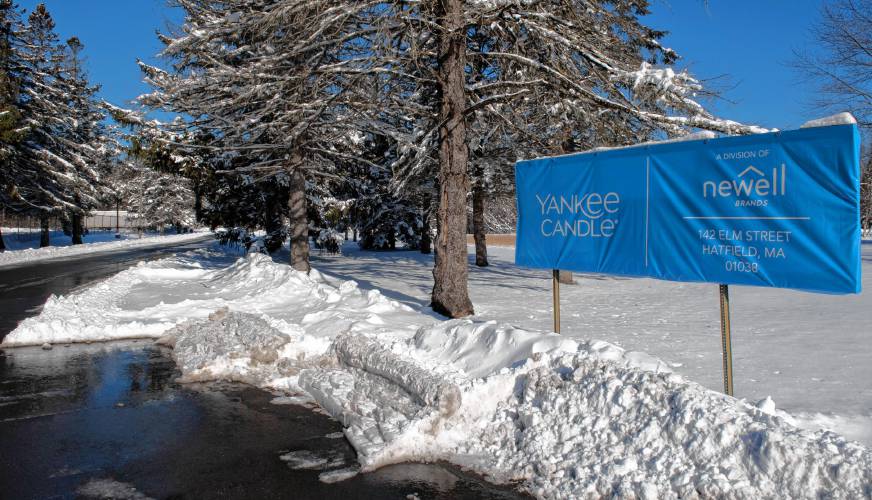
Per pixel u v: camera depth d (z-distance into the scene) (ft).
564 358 18.28
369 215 129.29
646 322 33.14
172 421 19.95
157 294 47.98
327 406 21.12
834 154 15.71
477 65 46.16
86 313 37.32
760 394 18.71
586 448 14.94
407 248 138.51
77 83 156.87
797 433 12.95
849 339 26.68
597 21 37.81
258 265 51.26
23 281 64.64
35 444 17.79
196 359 26.71
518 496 14.29
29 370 27.04
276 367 25.79
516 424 17.02
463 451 16.74
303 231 61.26
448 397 17.26
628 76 32.91
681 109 32.63
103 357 29.81
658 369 16.96
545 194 23.95
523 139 53.93
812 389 19.06
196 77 51.11
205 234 282.36
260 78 41.68
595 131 42.47
